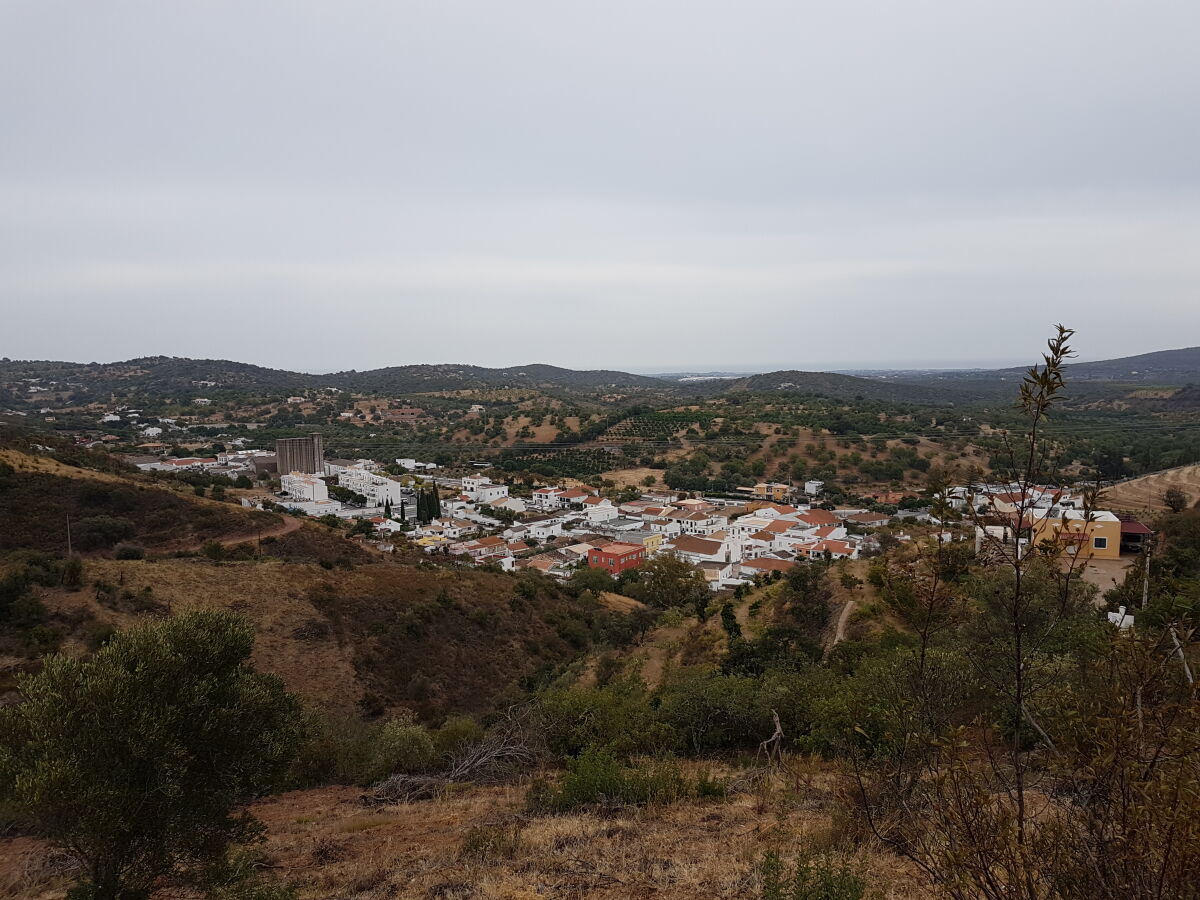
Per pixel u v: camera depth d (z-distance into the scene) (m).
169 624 9.31
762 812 10.70
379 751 17.75
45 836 7.91
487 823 11.62
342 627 37.00
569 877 8.53
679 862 8.63
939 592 5.29
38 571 31.88
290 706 10.02
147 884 8.00
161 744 7.96
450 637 39.78
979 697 8.23
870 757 10.10
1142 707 3.84
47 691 8.20
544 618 46.41
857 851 7.91
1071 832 4.03
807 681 18.02
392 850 10.62
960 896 4.06
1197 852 3.36
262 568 40.53
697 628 39.28
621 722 18.08
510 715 20.98
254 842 9.72
